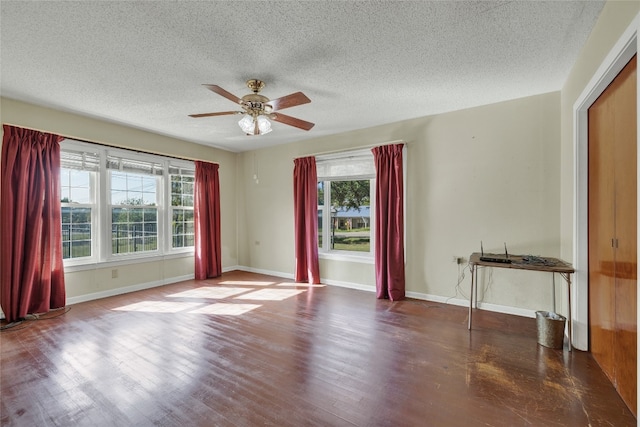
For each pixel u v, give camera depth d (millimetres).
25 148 3365
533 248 3381
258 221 5828
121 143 4312
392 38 2227
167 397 1966
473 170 3705
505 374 2225
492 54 2461
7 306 3232
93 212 4125
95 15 1943
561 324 2598
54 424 1726
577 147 2537
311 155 4973
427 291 4055
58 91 3117
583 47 2344
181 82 2920
